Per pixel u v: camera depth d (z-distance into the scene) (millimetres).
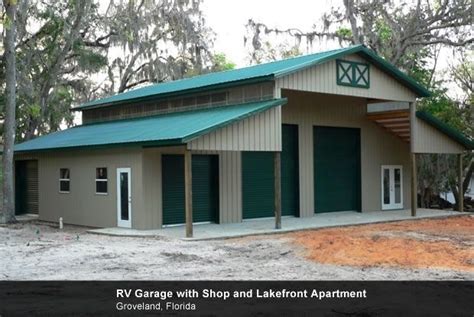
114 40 31766
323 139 22672
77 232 17891
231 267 11156
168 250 13500
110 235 16469
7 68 21562
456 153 23719
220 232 16656
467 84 28953
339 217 21328
